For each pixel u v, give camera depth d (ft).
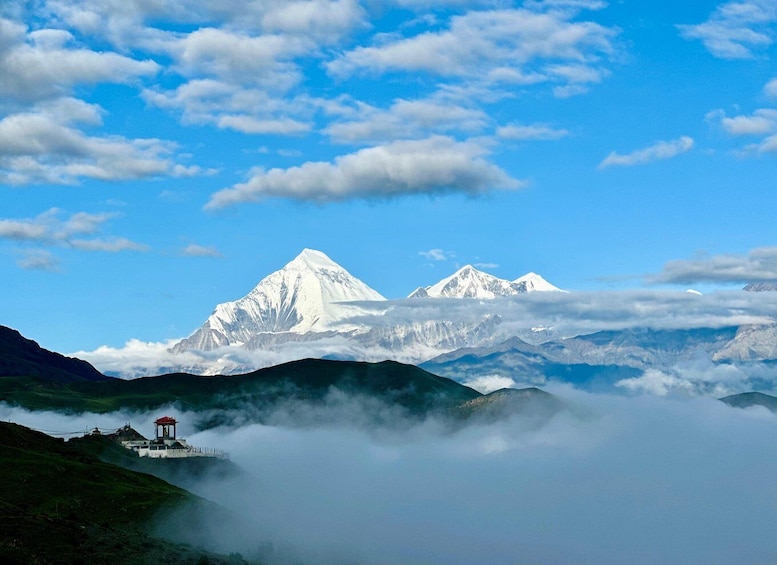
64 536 510.99
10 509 543.39
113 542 527.40
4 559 449.48
